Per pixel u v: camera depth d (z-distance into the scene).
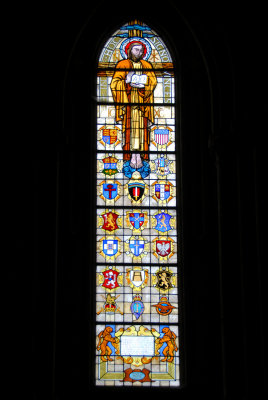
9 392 10.94
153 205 13.30
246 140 12.07
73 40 12.60
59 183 12.84
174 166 13.56
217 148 12.34
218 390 11.98
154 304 12.71
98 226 13.13
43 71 12.16
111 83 14.06
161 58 14.27
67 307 12.36
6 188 11.72
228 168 12.23
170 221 13.21
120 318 12.62
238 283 11.63
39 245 11.67
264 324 11.16
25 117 11.91
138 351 12.44
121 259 12.95
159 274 12.88
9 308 11.27
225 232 11.94
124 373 12.31
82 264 12.62
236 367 11.28
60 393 11.85
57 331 12.12
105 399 11.98
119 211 13.23
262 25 12.33
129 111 13.88
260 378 11.02
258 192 11.81
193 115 13.57
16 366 11.05
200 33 13.02
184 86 13.78
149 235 13.11
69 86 13.34
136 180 13.44
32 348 11.17
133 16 14.30
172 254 13.01
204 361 12.19
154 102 13.96
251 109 12.09
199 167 13.24
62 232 12.65
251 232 11.72
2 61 12.08
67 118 13.19
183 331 12.46
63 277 12.48
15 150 11.83
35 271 11.53
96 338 12.50
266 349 11.06
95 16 14.09
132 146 13.64
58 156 12.23
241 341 11.38
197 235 12.90
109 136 13.69
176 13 14.20
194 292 12.57
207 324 12.38
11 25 12.23
